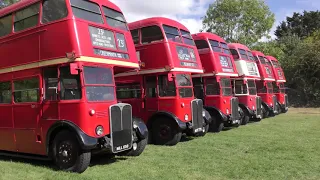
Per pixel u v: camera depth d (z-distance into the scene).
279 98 25.33
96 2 8.70
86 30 8.11
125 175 7.46
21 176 7.46
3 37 9.67
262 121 19.70
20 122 9.07
